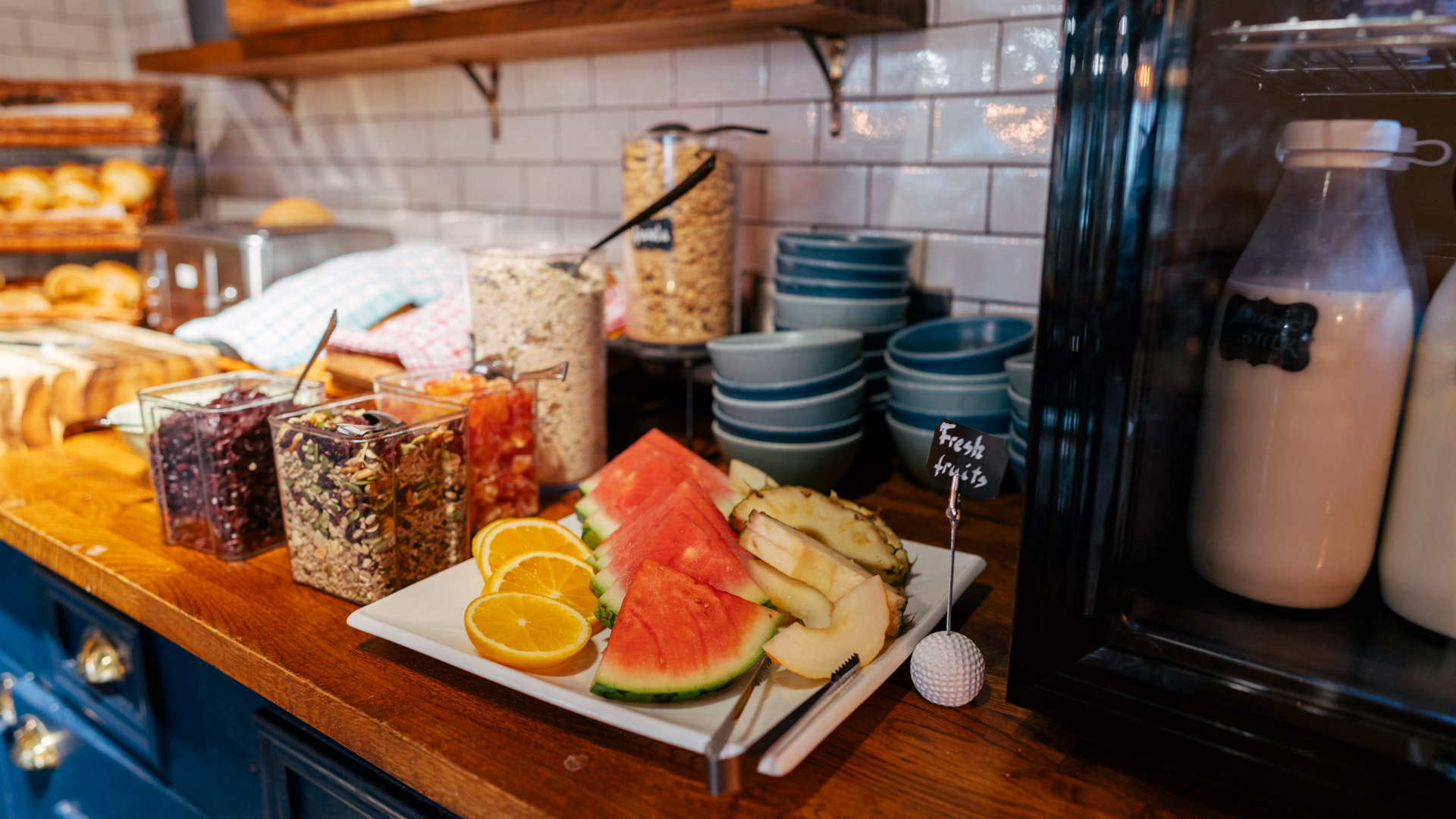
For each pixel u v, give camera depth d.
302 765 0.75
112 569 0.89
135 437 1.02
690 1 1.12
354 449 0.78
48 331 1.52
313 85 2.08
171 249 1.72
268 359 1.38
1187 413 0.59
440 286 1.57
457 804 0.60
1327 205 0.54
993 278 1.24
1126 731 0.57
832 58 1.30
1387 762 0.48
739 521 0.79
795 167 1.39
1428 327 0.53
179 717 0.91
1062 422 0.55
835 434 1.07
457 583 0.81
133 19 2.36
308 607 0.82
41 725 1.15
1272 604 0.59
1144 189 0.50
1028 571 0.58
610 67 1.57
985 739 0.64
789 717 0.59
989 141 1.21
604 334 1.15
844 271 1.18
